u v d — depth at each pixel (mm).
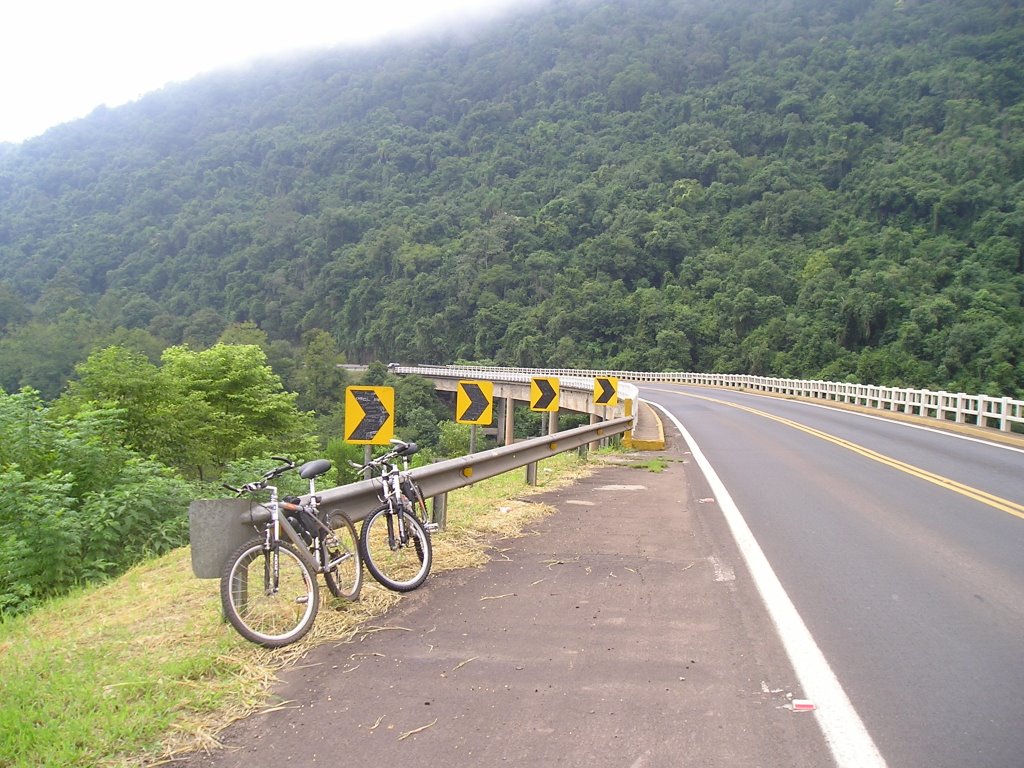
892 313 74312
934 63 135875
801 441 20000
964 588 6625
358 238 143375
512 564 7484
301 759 3740
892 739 3887
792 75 149500
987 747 3814
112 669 4793
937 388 61344
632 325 97875
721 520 9617
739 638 5371
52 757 3697
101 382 22766
